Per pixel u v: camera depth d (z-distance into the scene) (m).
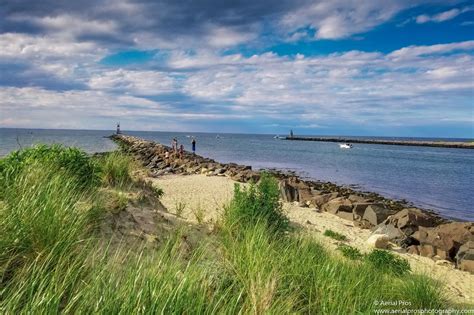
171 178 25.05
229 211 7.80
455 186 32.41
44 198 4.40
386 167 48.28
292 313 3.97
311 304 4.50
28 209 3.95
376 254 8.89
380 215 14.73
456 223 12.56
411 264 10.06
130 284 3.11
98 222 4.86
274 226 8.07
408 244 12.01
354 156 68.44
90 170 7.02
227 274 4.40
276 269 4.77
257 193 9.34
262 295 3.72
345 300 4.73
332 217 16.06
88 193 5.97
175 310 2.98
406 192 28.59
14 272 3.24
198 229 6.42
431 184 33.28
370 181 34.28
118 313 2.78
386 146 123.56
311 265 5.48
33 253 3.49
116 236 4.85
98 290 3.03
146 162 36.66
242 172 27.09
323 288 4.82
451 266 10.32
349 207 16.88
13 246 3.43
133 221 5.50
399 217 13.79
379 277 6.59
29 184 4.92
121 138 92.19
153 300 2.98
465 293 8.00
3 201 4.32
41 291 2.84
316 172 40.25
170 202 14.04
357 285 5.36
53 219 3.93
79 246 3.95
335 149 94.00
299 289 4.79
